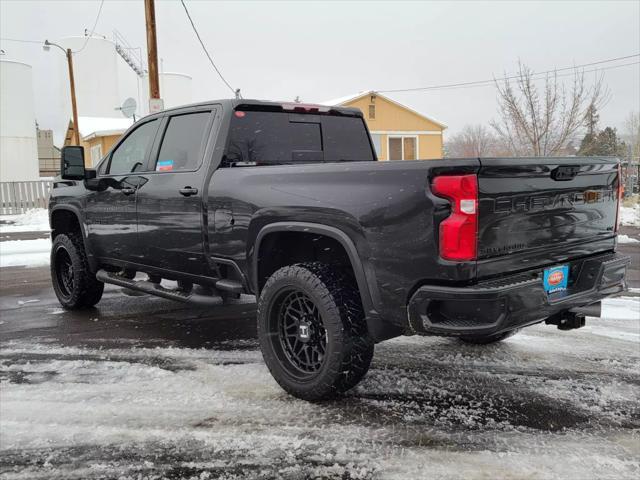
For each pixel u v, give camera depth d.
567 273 3.25
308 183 3.30
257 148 4.27
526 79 18.62
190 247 4.18
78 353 4.36
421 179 2.77
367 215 2.97
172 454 2.75
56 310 5.92
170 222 4.31
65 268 6.02
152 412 3.23
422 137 25.45
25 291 7.02
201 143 4.21
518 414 3.16
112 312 5.80
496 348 4.34
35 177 33.62
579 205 3.28
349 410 3.23
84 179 5.20
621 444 2.80
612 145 35.59
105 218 5.08
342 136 4.96
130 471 2.60
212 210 3.92
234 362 4.11
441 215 2.71
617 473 2.53
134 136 4.99
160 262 4.54
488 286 2.71
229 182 3.81
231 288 3.91
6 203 21.11
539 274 3.06
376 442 2.84
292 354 3.48
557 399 3.35
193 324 5.25
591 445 2.79
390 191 2.89
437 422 3.06
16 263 9.35
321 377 3.20
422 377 3.73
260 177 3.61
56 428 3.05
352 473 2.55
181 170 4.27
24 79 32.53
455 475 2.53
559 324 3.47
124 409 3.28
